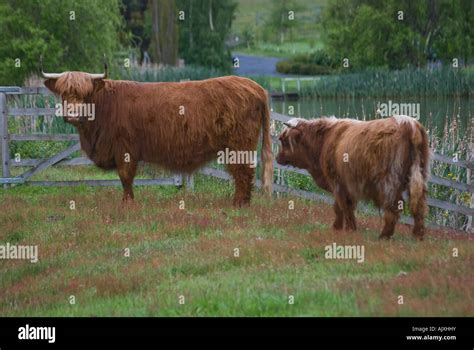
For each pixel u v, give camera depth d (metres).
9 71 37.56
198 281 10.02
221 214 14.27
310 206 15.66
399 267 10.03
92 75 15.00
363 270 10.02
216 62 75.56
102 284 10.50
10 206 15.41
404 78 52.12
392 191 11.40
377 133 11.40
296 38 99.56
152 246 12.31
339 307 8.47
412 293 8.85
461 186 16.52
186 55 75.56
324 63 74.56
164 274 10.63
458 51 60.66
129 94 15.09
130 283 10.39
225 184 17.95
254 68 79.00
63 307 10.02
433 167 18.28
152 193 16.80
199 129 14.82
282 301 8.78
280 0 99.00
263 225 13.27
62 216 14.62
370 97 52.84
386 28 59.28
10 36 38.25
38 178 18.56
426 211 11.56
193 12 75.50
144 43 77.56
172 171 15.29
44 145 20.22
